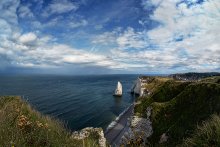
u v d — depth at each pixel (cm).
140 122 2011
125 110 8500
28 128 663
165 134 1552
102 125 6150
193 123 1455
